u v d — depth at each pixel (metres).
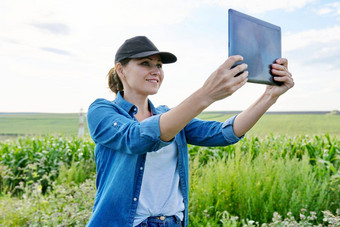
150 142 1.10
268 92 1.42
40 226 3.15
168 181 1.46
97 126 1.33
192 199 3.79
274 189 3.84
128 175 1.34
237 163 4.25
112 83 1.81
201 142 1.62
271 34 1.34
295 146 6.02
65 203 3.80
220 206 3.83
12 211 3.62
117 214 1.34
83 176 6.04
